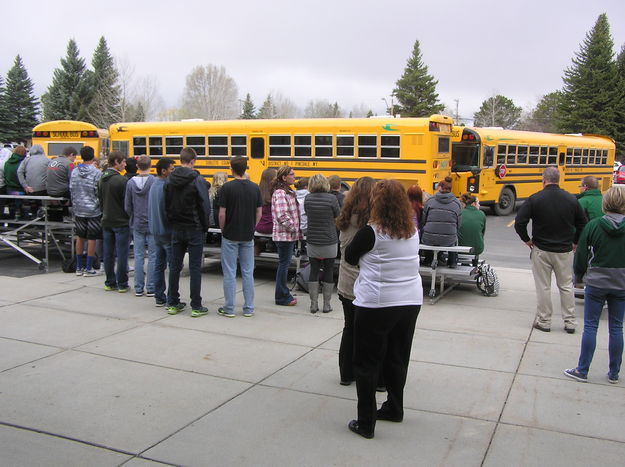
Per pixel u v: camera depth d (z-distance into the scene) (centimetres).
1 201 1038
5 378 507
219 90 8425
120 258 819
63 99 5962
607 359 581
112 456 378
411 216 405
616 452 391
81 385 494
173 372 528
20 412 440
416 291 409
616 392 496
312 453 385
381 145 1636
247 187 692
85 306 753
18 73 6656
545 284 674
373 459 379
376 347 405
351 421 421
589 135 2805
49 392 479
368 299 400
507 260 1239
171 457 378
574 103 6631
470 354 589
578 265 522
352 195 491
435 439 407
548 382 516
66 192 984
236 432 414
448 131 1673
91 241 916
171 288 720
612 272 501
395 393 429
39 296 798
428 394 487
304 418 439
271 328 671
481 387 503
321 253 723
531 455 386
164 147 1931
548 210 662
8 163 1033
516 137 2097
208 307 763
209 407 455
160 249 742
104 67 6072
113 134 2005
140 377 514
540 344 626
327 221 717
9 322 676
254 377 520
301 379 517
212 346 603
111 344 603
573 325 671
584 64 6581
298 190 893
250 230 699
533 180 2219
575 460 379
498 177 2002
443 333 661
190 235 699
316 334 650
